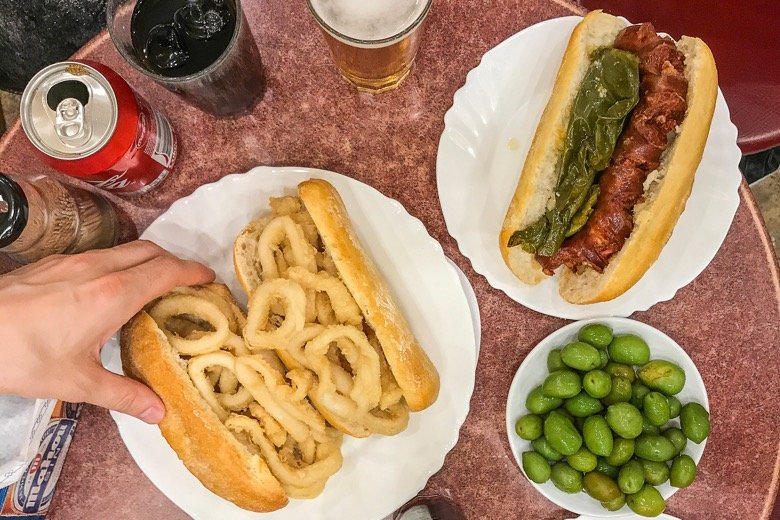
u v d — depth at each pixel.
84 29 0.60
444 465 0.49
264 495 0.42
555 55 0.47
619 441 0.45
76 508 0.48
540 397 0.46
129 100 0.40
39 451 0.45
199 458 0.42
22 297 0.37
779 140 0.54
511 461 0.49
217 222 0.47
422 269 0.47
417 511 0.48
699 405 0.46
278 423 0.44
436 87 0.49
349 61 0.43
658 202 0.44
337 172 0.49
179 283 0.42
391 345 0.43
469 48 0.49
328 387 0.43
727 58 0.55
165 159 0.46
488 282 0.49
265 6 0.48
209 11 0.41
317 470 0.44
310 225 0.46
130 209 0.49
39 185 0.42
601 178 0.45
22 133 0.48
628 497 0.46
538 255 0.46
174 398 0.42
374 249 0.47
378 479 0.47
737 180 0.46
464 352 0.47
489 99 0.47
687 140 0.44
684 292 0.49
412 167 0.49
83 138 0.39
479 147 0.47
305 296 0.43
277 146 0.49
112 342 0.45
